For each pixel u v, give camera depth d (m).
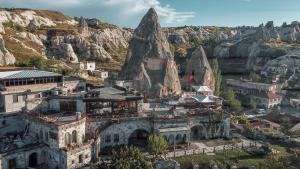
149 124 70.81
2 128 66.69
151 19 152.38
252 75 180.25
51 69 135.25
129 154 56.03
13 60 139.62
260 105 137.88
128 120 68.25
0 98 73.75
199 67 149.75
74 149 56.78
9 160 55.78
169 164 60.00
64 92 76.19
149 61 135.25
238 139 77.38
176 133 69.88
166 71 132.62
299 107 134.00
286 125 98.19
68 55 192.00
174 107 79.81
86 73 150.38
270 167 62.81
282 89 159.25
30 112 67.44
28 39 187.38
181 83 155.00
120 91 77.38
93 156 61.94
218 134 77.06
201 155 65.81
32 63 137.88
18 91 73.88
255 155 68.00
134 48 147.88
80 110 68.12
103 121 66.69
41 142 61.12
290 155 67.62
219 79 150.38
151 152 62.78
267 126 94.25
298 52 196.75
